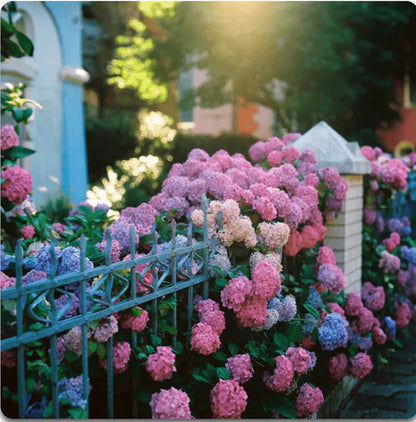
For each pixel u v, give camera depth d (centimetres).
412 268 665
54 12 877
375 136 1959
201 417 297
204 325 298
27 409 228
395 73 2200
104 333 243
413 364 546
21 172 334
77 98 952
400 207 764
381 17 1809
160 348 265
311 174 454
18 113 377
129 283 269
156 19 2539
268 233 356
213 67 1711
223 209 335
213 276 326
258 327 327
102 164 1636
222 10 1574
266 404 325
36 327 219
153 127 1697
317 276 436
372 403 443
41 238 397
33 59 845
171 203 380
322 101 1673
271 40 1580
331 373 427
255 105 2483
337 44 1673
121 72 2491
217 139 1805
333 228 488
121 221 331
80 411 224
